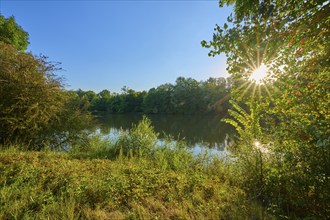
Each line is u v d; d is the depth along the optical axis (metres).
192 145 12.77
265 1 2.48
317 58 2.46
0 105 6.62
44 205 2.83
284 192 2.97
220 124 30.34
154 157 6.82
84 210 2.81
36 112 7.24
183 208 3.09
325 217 2.30
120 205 3.10
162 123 35.03
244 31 2.69
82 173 4.12
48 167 4.33
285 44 2.49
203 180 4.37
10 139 6.97
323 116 2.16
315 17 2.38
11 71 7.38
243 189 3.86
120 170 4.52
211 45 2.86
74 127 8.77
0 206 2.69
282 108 2.58
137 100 78.75
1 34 13.73
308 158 2.30
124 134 7.87
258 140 3.56
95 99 86.94
